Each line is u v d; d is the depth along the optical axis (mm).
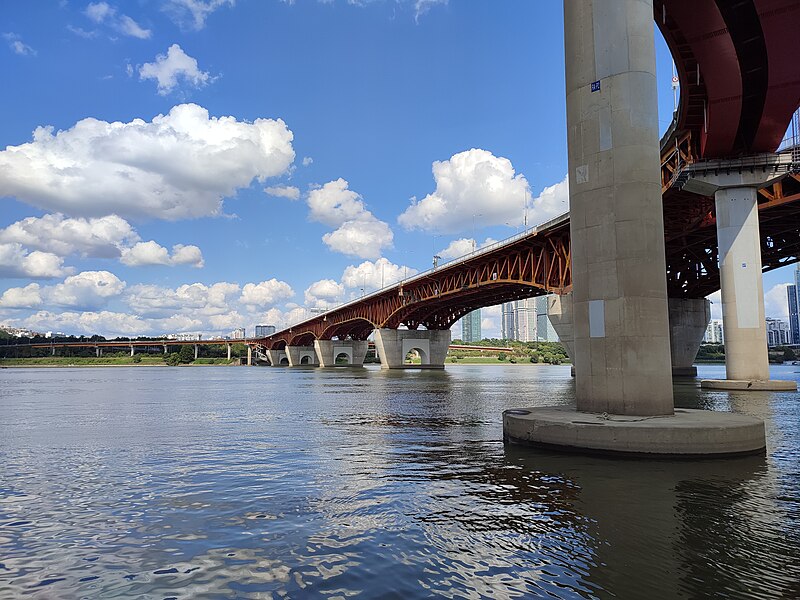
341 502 11719
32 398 49312
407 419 28922
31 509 11570
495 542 8953
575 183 19797
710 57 35562
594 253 19094
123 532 9906
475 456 16953
